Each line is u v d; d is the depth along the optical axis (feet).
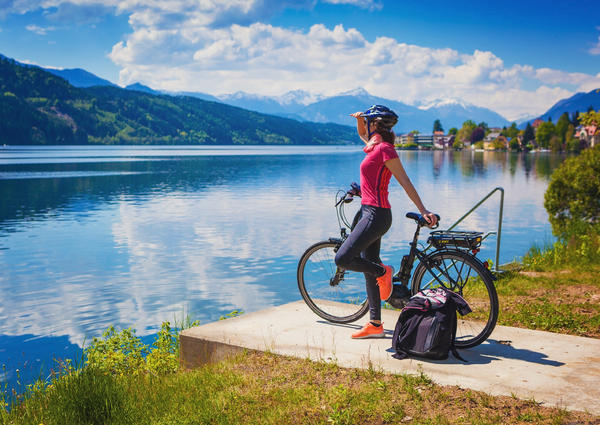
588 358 12.75
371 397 10.89
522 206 101.96
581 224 45.39
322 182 165.17
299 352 13.58
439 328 12.70
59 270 52.21
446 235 13.85
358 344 14.15
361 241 13.97
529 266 29.60
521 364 12.41
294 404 10.91
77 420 11.09
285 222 81.76
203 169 246.27
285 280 47.62
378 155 13.69
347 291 24.02
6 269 52.90
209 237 69.82
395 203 106.32
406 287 14.55
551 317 17.75
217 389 11.94
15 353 31.04
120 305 40.63
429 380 11.44
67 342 32.99
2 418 11.75
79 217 90.43
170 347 18.61
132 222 84.02
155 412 11.10
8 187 150.30
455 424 9.71
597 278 25.35
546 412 9.93
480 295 16.85
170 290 44.73
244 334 15.01
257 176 196.54
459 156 533.96
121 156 436.76
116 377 14.11
